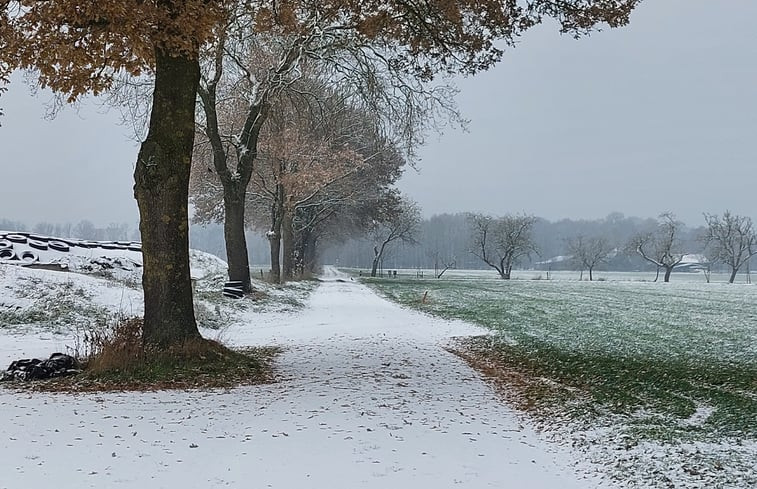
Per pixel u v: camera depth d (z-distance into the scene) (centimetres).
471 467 626
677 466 645
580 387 1076
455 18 1335
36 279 1920
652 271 13650
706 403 941
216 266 3609
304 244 5747
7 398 870
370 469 602
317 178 3606
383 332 1825
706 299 3581
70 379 1002
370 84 2098
